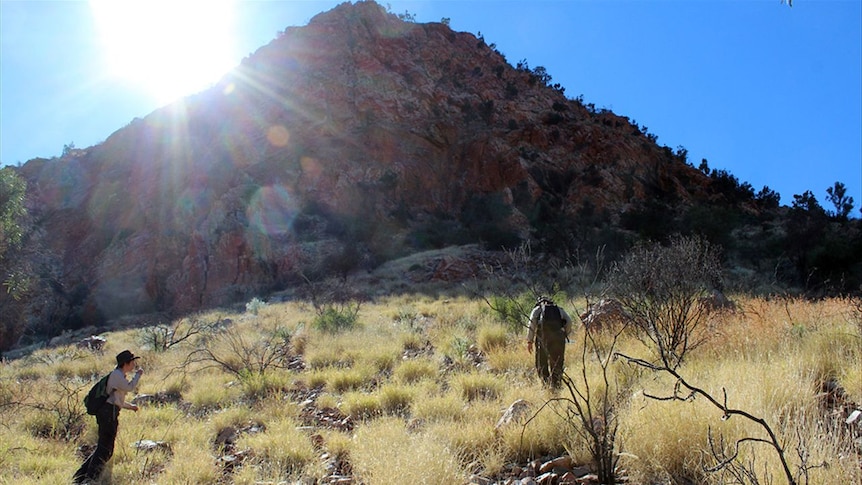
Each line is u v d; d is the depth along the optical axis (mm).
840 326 6934
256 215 62219
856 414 4242
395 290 34500
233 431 6988
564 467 4707
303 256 54281
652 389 5527
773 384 4840
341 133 86250
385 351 11148
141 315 48812
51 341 33969
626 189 86000
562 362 7168
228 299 49375
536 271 26672
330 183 74750
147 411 8023
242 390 9359
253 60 101938
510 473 4824
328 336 13625
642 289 8594
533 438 5203
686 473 4082
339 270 46281
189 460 5559
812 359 5613
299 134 85312
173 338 16547
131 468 5691
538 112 103188
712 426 4227
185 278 55875
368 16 112312
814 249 34312
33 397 9305
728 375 5406
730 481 3479
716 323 8234
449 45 118250
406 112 93688
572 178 87562
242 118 89625
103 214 81125
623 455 4398
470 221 69438
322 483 4969
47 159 100812
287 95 93312
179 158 85062
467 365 9758
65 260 74875
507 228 55281
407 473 4426
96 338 20000
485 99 104625
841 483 3275
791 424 4105
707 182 102000
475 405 6598
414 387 7879
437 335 13055
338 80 95375
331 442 5906
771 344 6668
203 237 58656
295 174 75375
